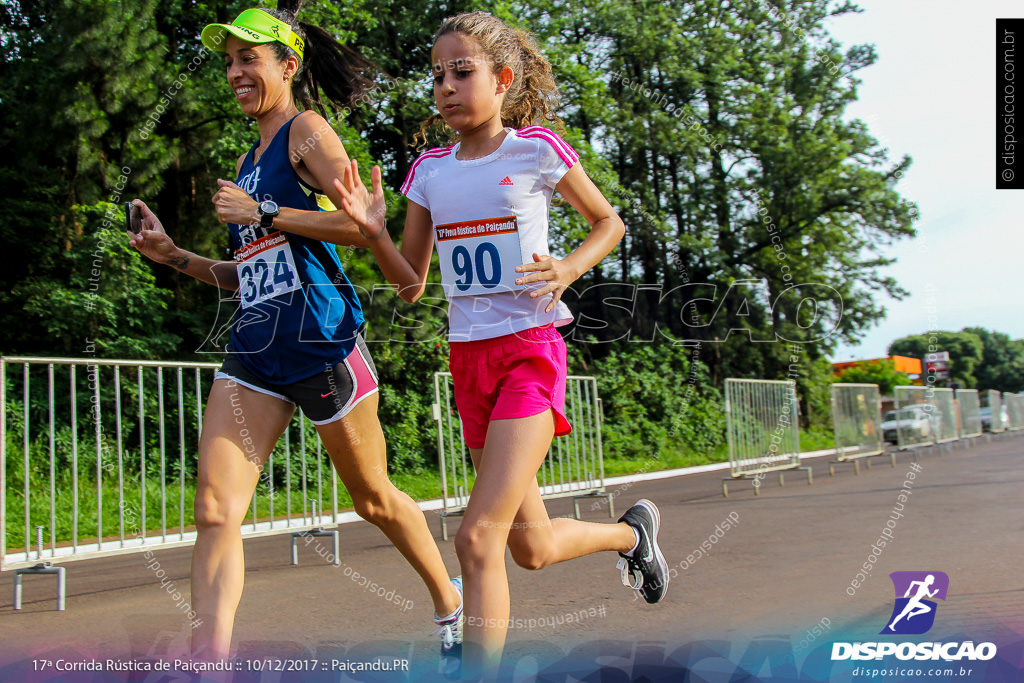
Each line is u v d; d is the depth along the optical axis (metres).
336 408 2.49
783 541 5.07
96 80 10.55
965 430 18.98
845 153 17.25
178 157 11.59
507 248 2.34
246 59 2.60
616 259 14.16
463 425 2.52
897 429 14.22
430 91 13.70
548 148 2.36
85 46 10.15
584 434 7.40
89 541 6.83
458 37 2.38
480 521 2.15
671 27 15.27
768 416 9.67
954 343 65.69
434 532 6.57
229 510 2.29
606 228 2.42
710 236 15.60
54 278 11.75
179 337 11.74
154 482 8.07
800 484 9.70
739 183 16.23
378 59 14.00
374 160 13.73
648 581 3.03
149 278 11.66
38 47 10.88
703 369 14.77
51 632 3.32
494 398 2.40
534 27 14.16
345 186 2.30
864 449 11.83
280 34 2.64
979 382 66.50
